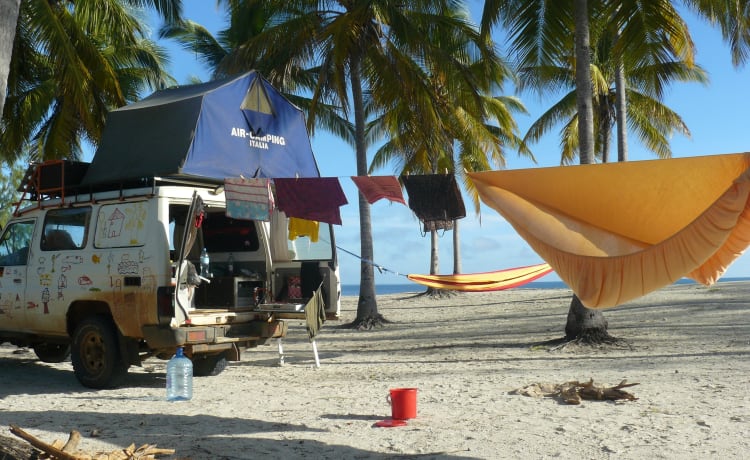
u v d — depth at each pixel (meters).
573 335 12.80
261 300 9.41
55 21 14.26
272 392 8.34
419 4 17.78
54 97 19.34
